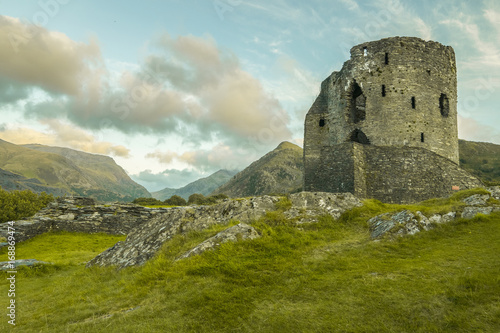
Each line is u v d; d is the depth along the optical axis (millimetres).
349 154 25484
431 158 26203
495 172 110188
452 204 14812
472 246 10391
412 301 7285
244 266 9820
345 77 30078
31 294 11195
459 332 6168
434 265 9156
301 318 7090
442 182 26016
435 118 28172
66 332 7539
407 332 6332
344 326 6688
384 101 28016
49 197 50031
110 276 11922
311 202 15633
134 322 7551
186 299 8312
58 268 15414
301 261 10242
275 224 13539
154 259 11961
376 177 25672
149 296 8977
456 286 7680
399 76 28047
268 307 7668
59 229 30484
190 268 9914
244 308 7684
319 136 31828
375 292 7848
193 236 13102
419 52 28609
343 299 7699
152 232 14719
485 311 6613
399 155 25969
